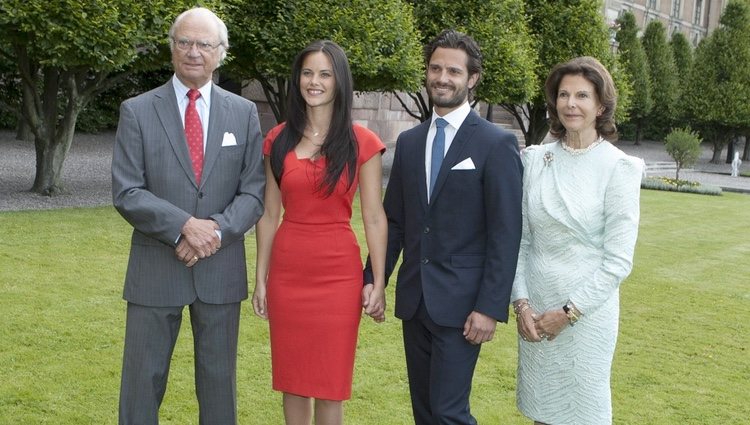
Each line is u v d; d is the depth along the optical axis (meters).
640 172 3.06
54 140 10.53
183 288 3.24
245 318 5.84
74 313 5.59
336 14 10.65
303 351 3.37
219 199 3.22
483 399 4.56
